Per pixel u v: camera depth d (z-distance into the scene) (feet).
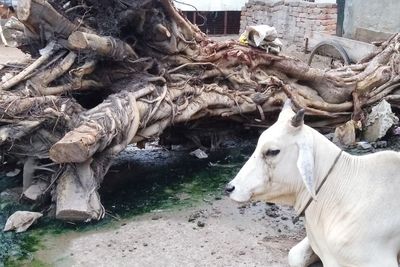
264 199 11.70
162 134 20.97
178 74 19.38
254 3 42.70
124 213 16.83
